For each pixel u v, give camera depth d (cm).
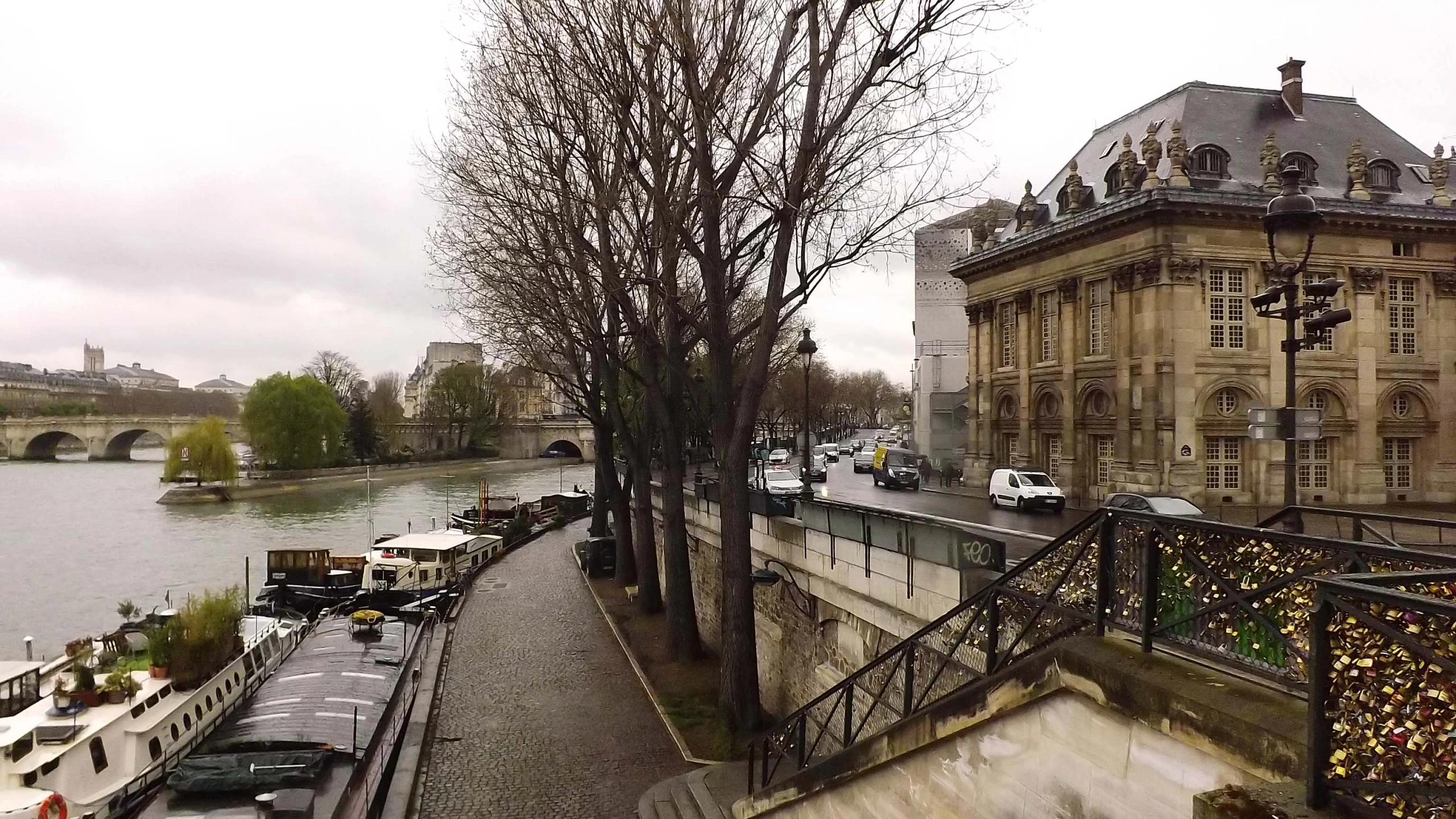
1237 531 452
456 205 2245
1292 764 368
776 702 1702
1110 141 3953
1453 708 303
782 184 1443
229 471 6762
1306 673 393
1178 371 3144
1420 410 3381
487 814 1308
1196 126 3509
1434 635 313
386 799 1343
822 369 9319
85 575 3875
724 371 1525
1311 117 3662
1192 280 3162
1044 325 3844
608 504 3769
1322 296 948
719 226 1540
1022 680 560
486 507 5022
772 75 1361
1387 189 3391
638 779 1410
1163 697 444
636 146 1619
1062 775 531
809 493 2405
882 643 1234
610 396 2497
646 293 1906
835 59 1301
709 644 2252
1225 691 424
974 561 972
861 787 777
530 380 3738
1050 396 3797
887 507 3200
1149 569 508
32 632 3011
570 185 1720
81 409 12725
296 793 1244
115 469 10000
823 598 1445
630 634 2344
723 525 1543
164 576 3862
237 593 2161
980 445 4250
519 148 1730
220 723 1720
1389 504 3300
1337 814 334
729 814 1161
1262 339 3216
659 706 1738
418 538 3484
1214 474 3203
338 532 5166
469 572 3372
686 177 1550
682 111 1442
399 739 1617
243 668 1947
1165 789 450
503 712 1761
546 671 2055
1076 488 3556
